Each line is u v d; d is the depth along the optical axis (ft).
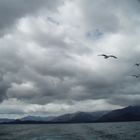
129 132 375.86
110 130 447.42
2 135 371.76
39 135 326.03
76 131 420.36
